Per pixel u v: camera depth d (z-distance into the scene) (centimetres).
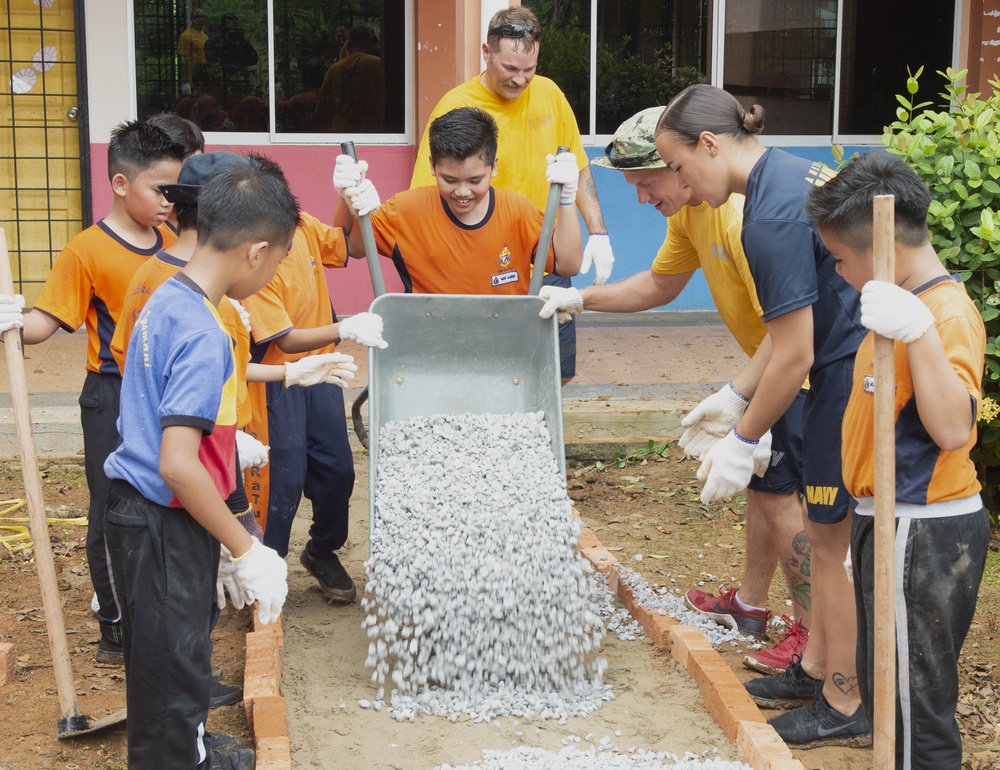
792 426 376
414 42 811
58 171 802
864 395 281
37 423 599
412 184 473
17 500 543
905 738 279
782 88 873
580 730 331
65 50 788
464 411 393
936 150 531
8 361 322
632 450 633
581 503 573
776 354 317
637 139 346
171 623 270
